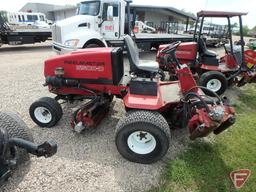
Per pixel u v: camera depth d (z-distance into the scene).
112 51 3.36
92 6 8.16
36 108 3.52
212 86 5.21
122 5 8.30
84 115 3.22
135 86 3.01
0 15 11.09
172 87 3.74
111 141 3.30
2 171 2.17
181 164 2.82
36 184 2.48
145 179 2.60
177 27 16.48
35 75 6.55
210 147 3.24
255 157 3.06
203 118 2.70
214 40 13.78
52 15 40.09
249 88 6.21
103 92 3.54
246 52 5.54
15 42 11.21
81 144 3.21
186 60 5.75
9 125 2.52
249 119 4.20
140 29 15.43
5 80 5.97
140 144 2.82
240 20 5.04
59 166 2.75
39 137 3.34
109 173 2.68
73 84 3.50
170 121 3.32
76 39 7.49
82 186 2.47
